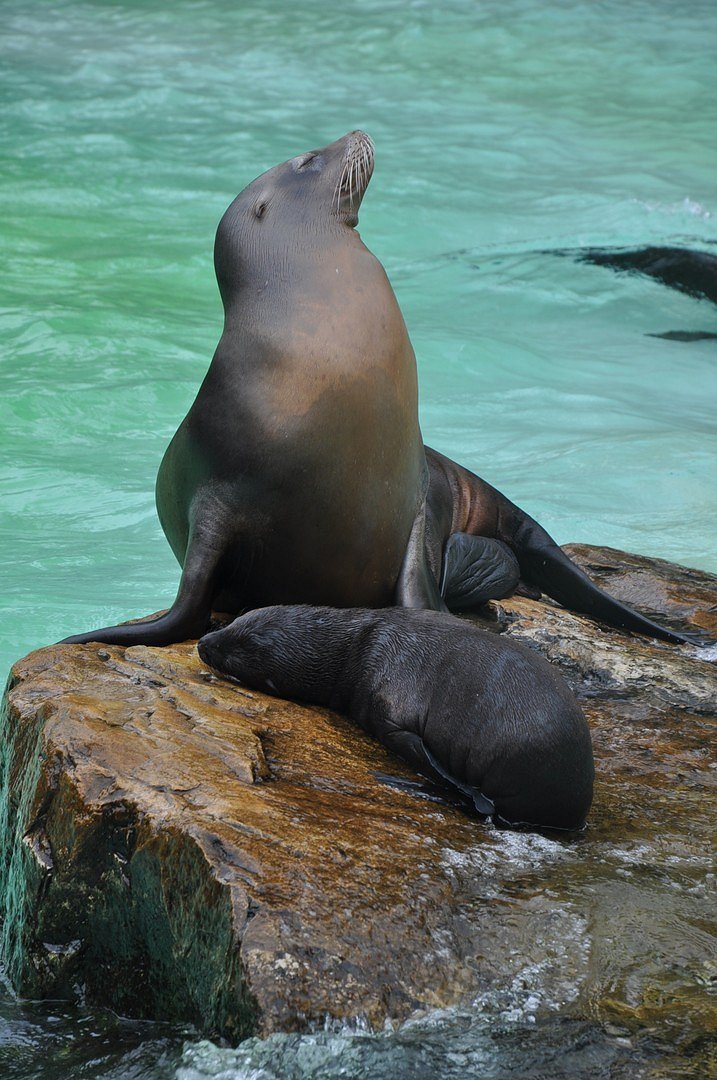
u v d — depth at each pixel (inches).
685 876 421.1
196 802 409.1
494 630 654.5
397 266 1589.6
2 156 1892.2
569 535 899.4
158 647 559.8
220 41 2662.4
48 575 807.7
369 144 589.0
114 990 407.2
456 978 359.6
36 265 1475.1
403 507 591.5
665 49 2699.3
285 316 561.9
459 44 2701.8
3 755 485.1
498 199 1850.4
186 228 1651.1
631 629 707.4
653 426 1141.7
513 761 444.1
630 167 2018.9
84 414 1092.5
